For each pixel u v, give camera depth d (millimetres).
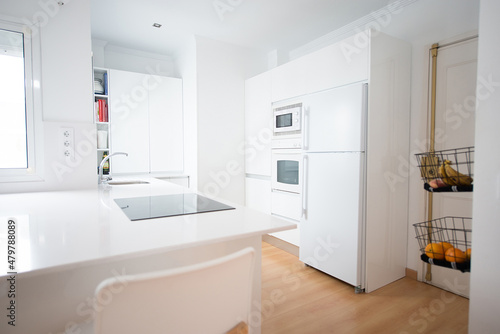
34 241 758
